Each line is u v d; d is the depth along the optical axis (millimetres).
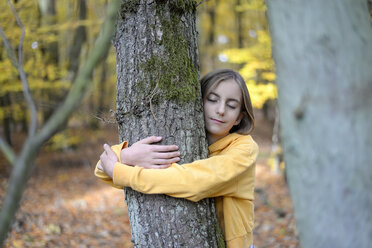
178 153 1713
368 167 903
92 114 2057
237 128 2078
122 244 4719
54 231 4875
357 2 976
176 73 1750
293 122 987
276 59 1049
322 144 932
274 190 6992
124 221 5766
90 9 9477
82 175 8852
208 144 1996
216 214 1854
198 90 1842
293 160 1010
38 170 8953
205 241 1719
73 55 9586
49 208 6125
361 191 907
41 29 6562
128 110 1782
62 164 9562
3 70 6352
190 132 1755
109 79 10039
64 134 9797
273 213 5707
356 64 918
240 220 1871
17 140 10773
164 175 1647
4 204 846
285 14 998
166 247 1697
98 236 4965
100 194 7402
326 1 941
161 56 1739
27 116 9727
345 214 921
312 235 980
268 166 9141
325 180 937
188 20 1860
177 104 1738
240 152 1811
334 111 917
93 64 908
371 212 911
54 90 7328
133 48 1762
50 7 9586
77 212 6102
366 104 906
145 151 1699
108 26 924
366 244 906
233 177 1726
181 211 1696
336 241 935
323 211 948
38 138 868
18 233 4434
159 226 1709
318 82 935
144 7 1749
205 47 12469
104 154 1842
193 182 1632
